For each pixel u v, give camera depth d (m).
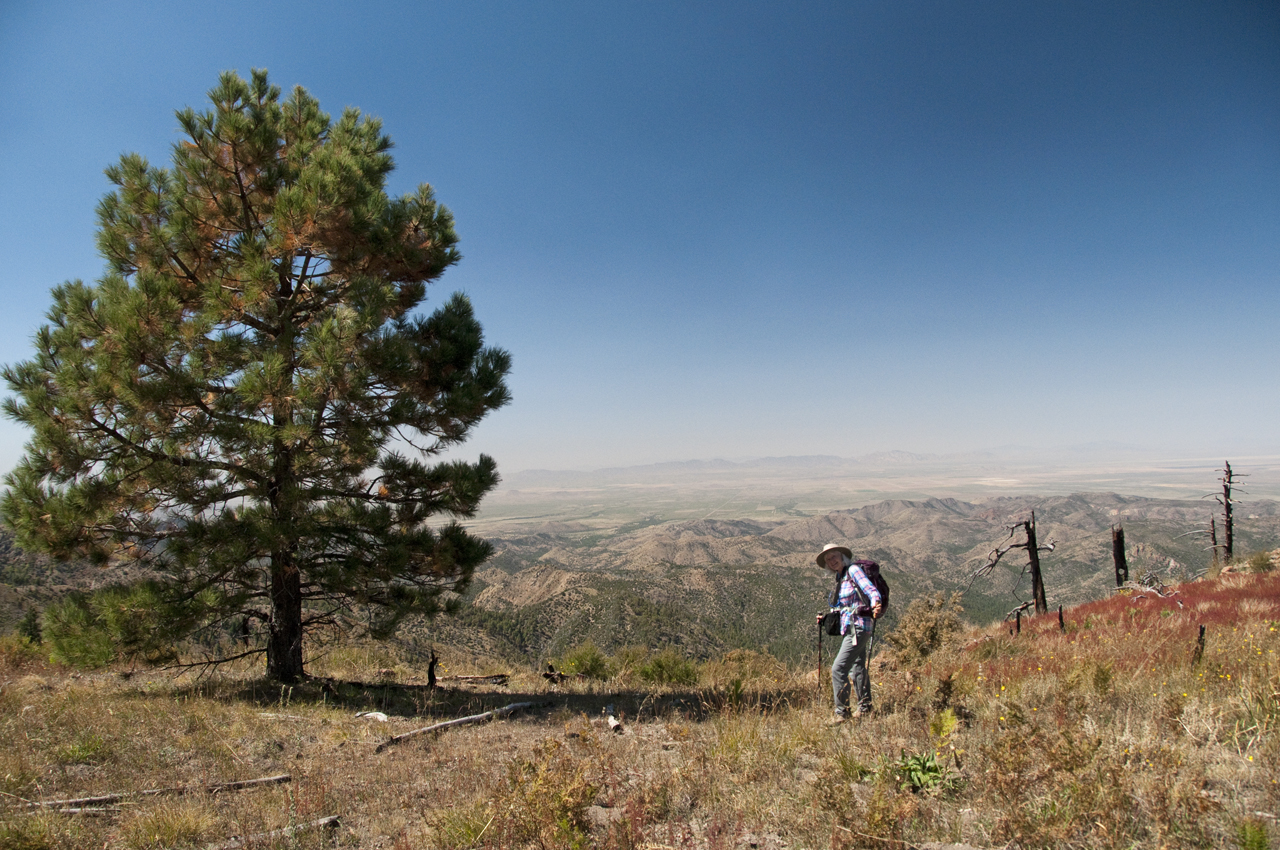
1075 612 16.98
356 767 6.02
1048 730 4.79
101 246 9.75
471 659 17.25
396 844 4.00
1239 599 14.56
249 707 8.45
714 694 9.23
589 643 14.30
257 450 9.05
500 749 6.55
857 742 5.37
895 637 15.86
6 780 5.12
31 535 8.88
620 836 3.73
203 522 9.11
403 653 16.05
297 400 8.81
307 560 9.95
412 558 10.13
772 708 7.30
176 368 8.96
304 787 5.23
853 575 6.42
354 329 9.03
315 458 9.24
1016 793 3.59
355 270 10.57
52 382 9.17
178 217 9.59
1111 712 5.51
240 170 10.41
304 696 9.40
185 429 8.82
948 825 3.62
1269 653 7.05
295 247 9.83
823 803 3.78
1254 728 4.61
